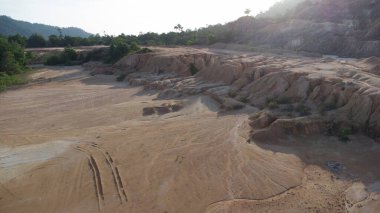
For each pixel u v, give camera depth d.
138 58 60.81
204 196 17.92
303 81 29.83
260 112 28.19
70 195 18.52
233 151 22.61
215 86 38.34
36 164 22.09
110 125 29.81
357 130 24.08
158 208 17.06
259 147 23.11
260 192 18.14
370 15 67.62
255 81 34.25
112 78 55.62
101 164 21.73
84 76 58.53
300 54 55.19
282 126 24.84
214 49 70.38
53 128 29.98
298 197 17.69
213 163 21.20
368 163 20.91
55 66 74.62
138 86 47.19
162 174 20.17
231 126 26.89
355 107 25.28
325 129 24.64
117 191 18.66
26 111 36.41
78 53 80.75
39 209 17.41
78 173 20.77
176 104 33.44
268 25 75.69
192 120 29.25
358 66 36.06
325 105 26.97
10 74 59.94
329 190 18.28
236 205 17.12
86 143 25.33
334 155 21.92
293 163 21.03
